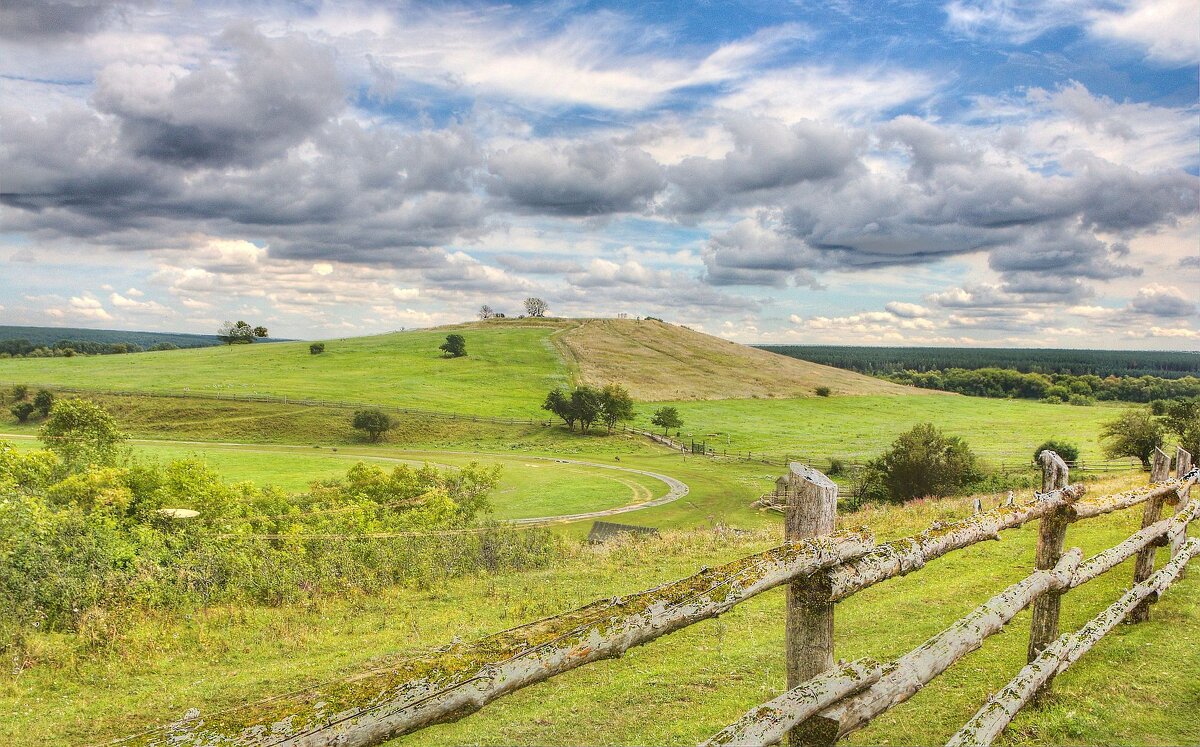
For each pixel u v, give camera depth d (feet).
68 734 28.37
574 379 511.81
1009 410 513.45
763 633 32.60
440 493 128.47
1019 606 15.81
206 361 538.06
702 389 523.29
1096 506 19.85
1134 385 639.35
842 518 80.48
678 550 71.31
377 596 57.26
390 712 6.70
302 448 319.27
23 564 47.88
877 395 558.56
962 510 72.18
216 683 34.37
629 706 24.27
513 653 7.85
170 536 69.67
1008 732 16.10
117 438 165.17
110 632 41.50
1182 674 18.99
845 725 10.44
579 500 221.66
